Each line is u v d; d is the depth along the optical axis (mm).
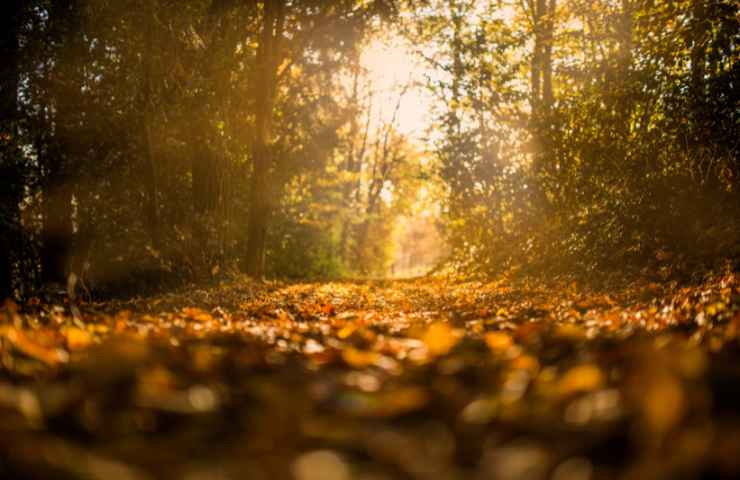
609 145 18172
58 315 6301
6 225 13977
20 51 14211
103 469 1920
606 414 2166
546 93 25719
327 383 2996
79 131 15539
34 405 2516
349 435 2252
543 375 2994
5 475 1921
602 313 8219
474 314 8102
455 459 2127
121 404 2707
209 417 2580
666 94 15523
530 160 23328
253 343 4375
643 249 14734
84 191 16344
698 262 12250
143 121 16688
